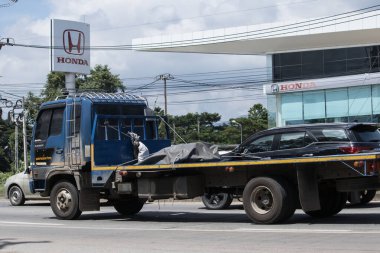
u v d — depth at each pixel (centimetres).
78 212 1574
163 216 1669
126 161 1559
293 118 4359
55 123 1606
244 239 1104
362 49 4056
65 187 1585
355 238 1063
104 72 5878
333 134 1254
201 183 1397
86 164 1528
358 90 4047
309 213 1448
